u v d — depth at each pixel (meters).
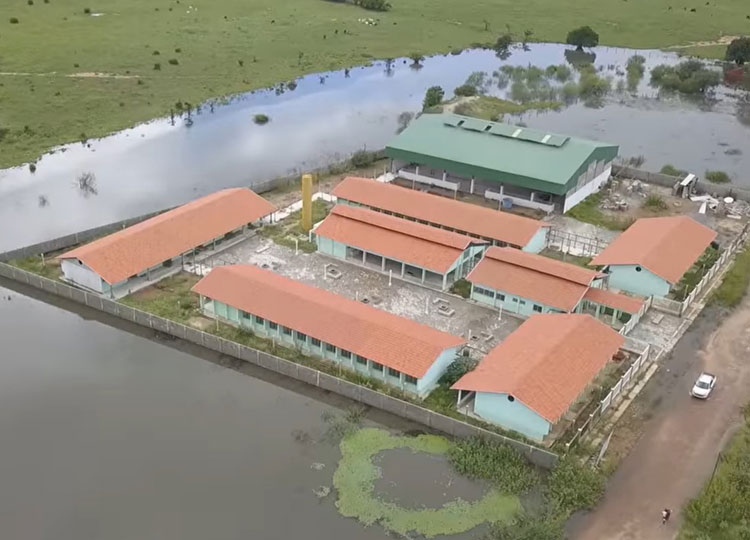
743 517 44.09
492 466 47.56
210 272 64.19
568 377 52.34
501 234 74.38
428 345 54.97
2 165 93.75
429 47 157.12
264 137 108.12
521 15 183.88
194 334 59.56
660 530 43.69
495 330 62.91
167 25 154.62
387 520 44.09
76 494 45.16
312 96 126.94
